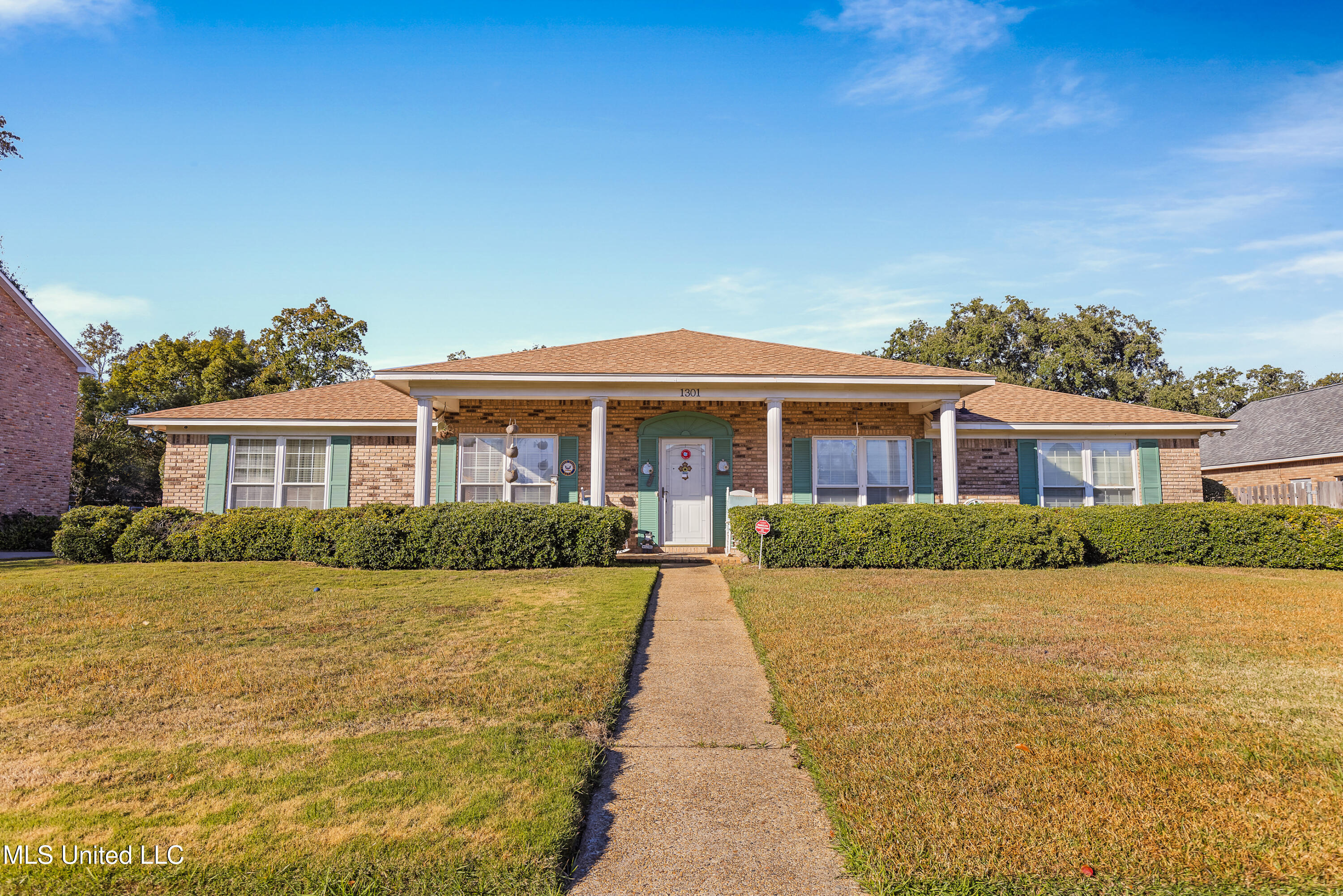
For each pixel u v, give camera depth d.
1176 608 8.80
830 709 5.29
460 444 16.03
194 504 16.47
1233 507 13.48
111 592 9.77
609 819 3.95
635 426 16.09
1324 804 3.84
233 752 4.51
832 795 4.04
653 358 15.45
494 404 16.11
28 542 18.34
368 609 8.71
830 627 7.78
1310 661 6.45
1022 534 12.47
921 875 3.27
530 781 4.11
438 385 14.37
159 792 3.97
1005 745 4.60
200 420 16.22
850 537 12.58
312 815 3.72
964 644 7.05
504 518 12.24
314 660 6.54
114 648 6.93
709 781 4.40
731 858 3.56
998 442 16.78
